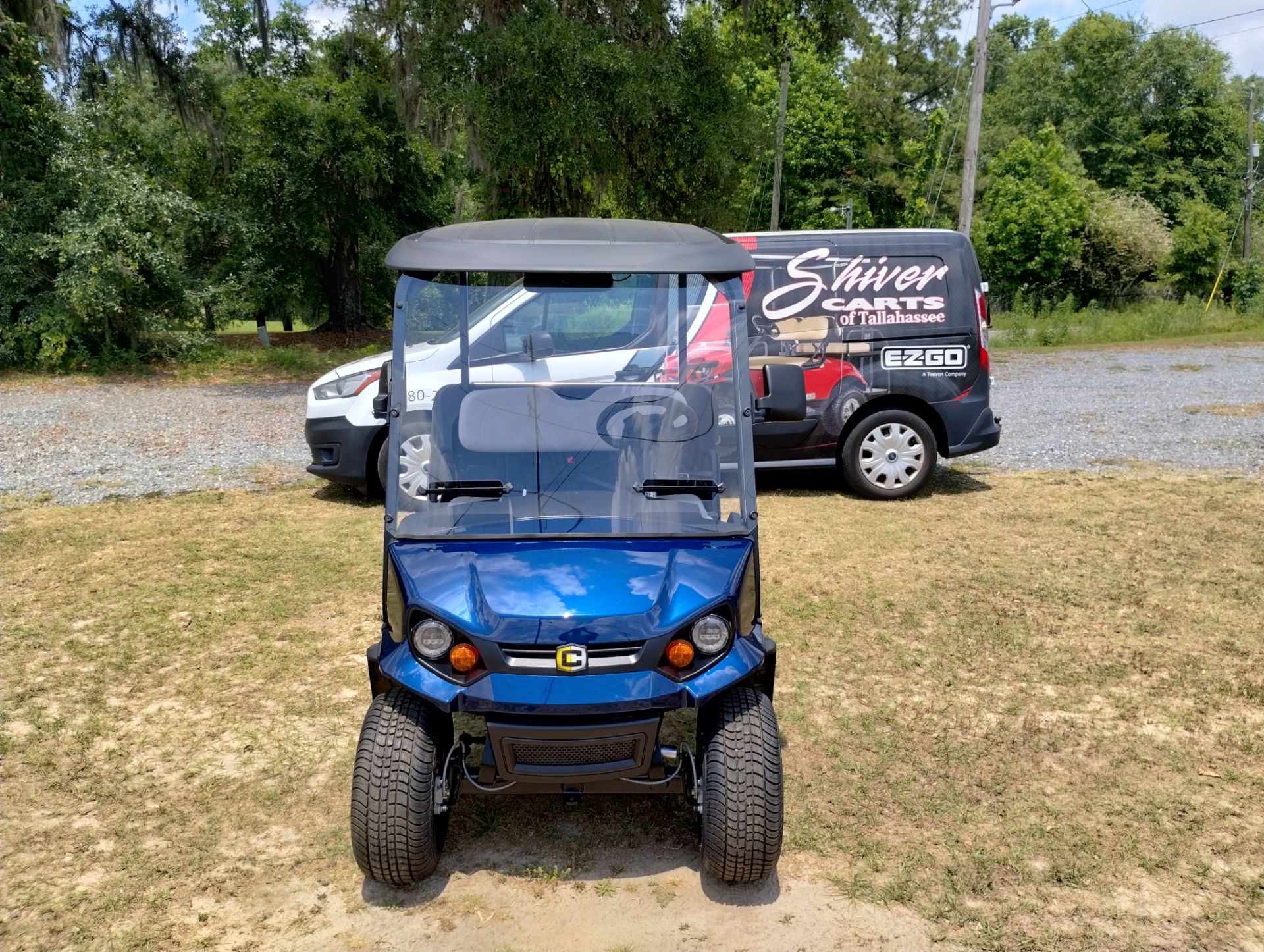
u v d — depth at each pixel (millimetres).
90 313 17859
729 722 3463
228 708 4957
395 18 17391
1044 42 68062
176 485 9375
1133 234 45750
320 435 8367
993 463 10391
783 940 3340
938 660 5543
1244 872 3725
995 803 4172
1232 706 5012
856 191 48594
